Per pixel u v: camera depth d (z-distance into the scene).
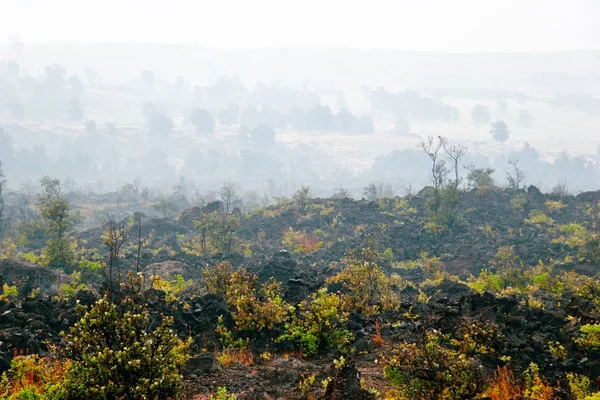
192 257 41.50
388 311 19.38
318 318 15.82
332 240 50.34
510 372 13.52
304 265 37.88
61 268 35.78
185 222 64.50
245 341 15.93
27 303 17.89
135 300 14.66
